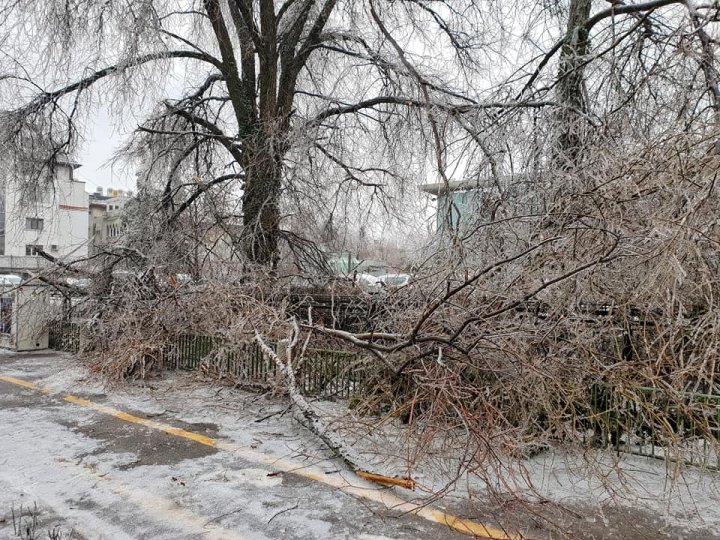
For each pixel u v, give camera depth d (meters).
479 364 5.27
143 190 12.37
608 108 7.96
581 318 5.05
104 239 12.41
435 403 4.68
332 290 8.38
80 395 7.11
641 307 4.86
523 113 8.77
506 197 8.23
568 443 4.89
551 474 4.52
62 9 9.96
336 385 6.71
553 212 5.79
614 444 4.98
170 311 8.40
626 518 3.72
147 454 4.87
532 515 3.76
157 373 8.32
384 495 4.07
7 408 6.41
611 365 4.72
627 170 5.35
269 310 7.40
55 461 4.63
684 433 4.53
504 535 3.46
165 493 4.02
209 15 11.77
